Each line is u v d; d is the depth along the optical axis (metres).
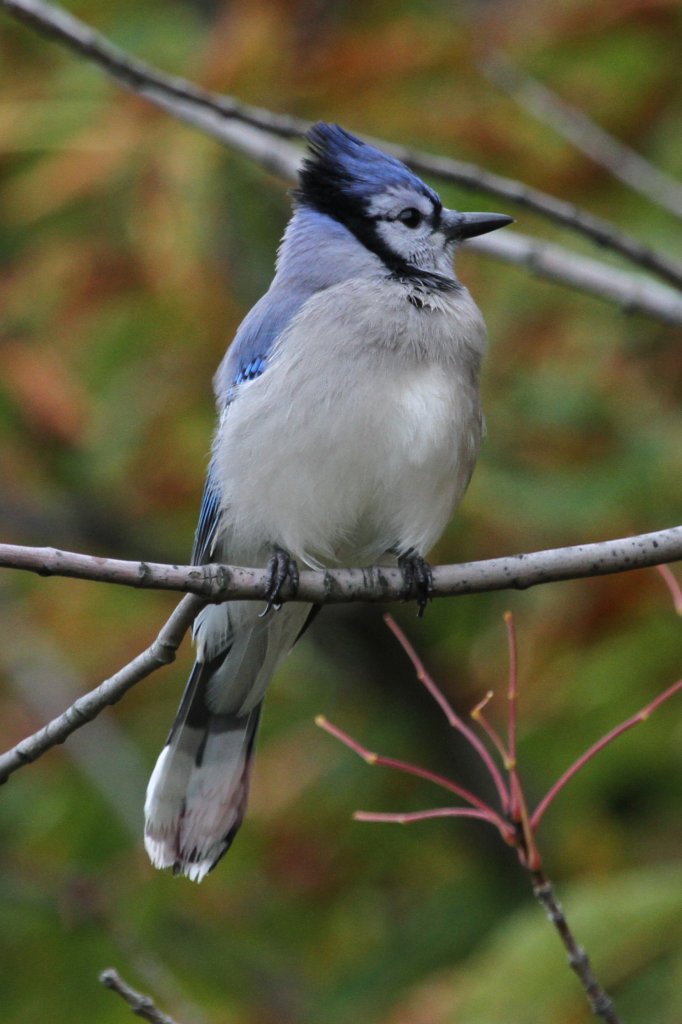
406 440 8.16
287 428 8.15
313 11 11.09
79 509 13.44
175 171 10.82
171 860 8.20
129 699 12.49
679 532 7.29
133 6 11.99
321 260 8.80
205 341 11.33
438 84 11.15
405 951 11.45
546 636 10.20
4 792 12.69
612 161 10.48
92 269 10.95
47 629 12.74
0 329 11.53
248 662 8.59
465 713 12.64
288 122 9.25
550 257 9.90
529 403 11.34
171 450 11.93
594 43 11.17
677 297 11.05
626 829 11.46
